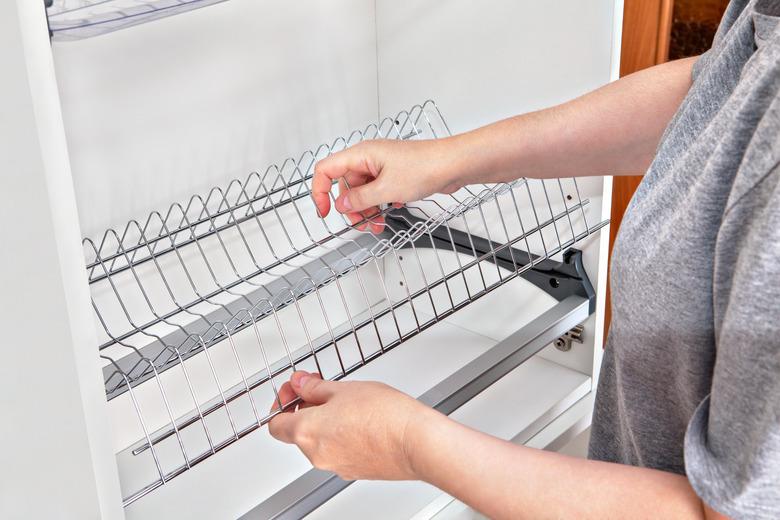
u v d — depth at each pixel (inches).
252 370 45.7
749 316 16.5
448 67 44.4
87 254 37.8
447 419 22.4
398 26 45.6
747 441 16.7
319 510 37.4
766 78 17.6
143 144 38.5
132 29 36.4
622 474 19.6
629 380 23.3
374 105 48.5
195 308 42.6
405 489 38.4
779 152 16.5
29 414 21.6
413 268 50.3
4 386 21.7
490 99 43.3
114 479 23.3
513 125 30.6
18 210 19.1
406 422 22.6
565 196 42.4
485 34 42.1
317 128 45.9
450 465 21.5
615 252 22.2
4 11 17.3
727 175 18.4
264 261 45.5
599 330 44.5
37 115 18.2
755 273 16.3
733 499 16.7
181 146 40.0
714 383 17.8
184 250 41.6
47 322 20.2
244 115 42.2
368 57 46.9
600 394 28.4
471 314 48.6
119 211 38.5
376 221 38.0
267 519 32.4
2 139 18.4
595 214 41.6
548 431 43.4
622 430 26.9
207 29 39.2
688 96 22.3
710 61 23.8
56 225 19.2
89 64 35.4
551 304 44.8
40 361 20.7
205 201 41.9
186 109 39.6
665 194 20.7
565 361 46.6
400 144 32.3
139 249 39.8
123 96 37.0
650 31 45.6
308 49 43.9
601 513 19.3
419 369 45.6
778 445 15.9
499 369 39.8
